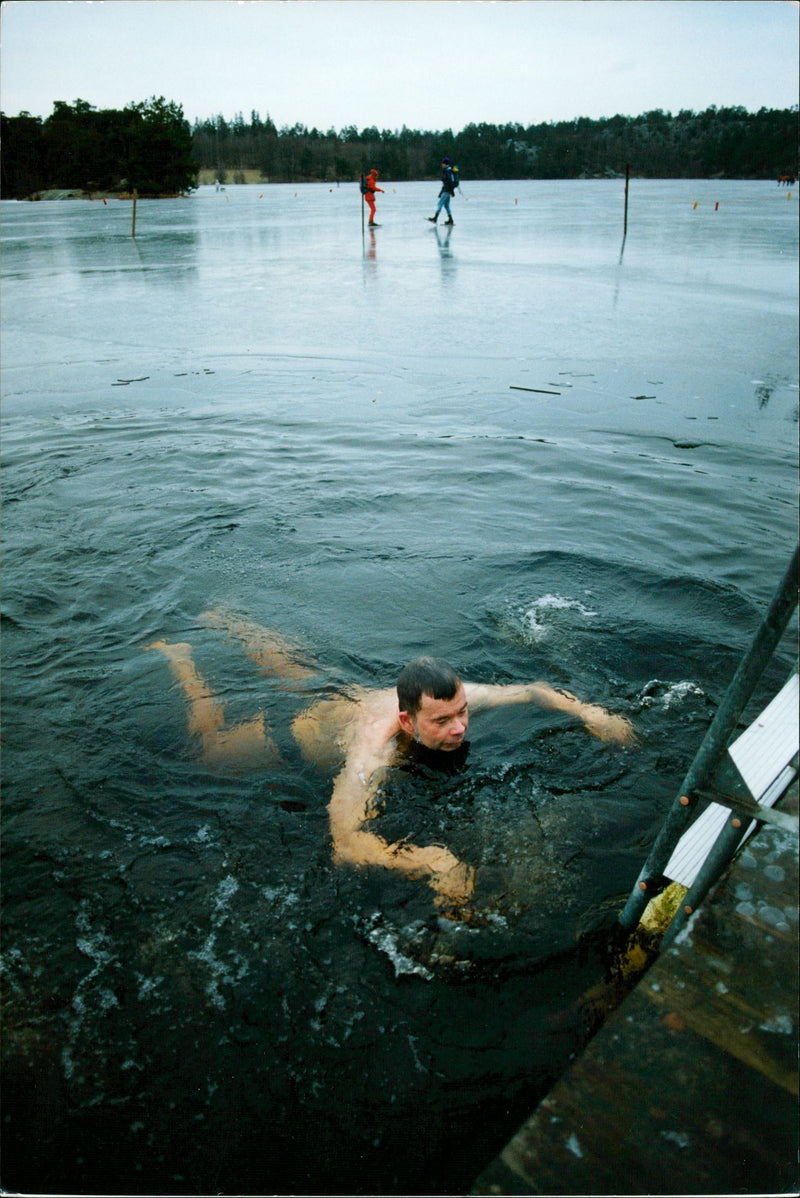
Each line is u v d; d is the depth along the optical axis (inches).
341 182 3759.8
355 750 138.7
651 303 615.8
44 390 398.0
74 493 257.1
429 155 3890.3
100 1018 94.5
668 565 202.8
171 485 263.7
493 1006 94.5
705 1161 56.2
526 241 1040.8
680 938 75.4
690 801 78.4
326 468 279.6
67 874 114.3
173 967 100.5
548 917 105.7
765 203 1611.7
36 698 154.5
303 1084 86.8
